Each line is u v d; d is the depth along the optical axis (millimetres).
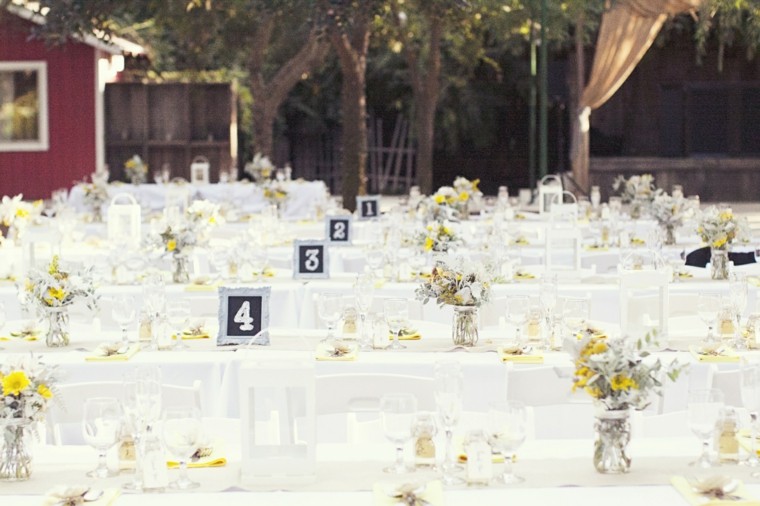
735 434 4809
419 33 24719
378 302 8820
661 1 18391
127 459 4762
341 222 12109
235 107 27422
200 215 10570
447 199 13461
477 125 31906
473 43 25094
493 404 4527
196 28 23250
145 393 4699
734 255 11305
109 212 10531
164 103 26234
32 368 4754
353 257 12555
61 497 4410
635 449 5070
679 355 7023
